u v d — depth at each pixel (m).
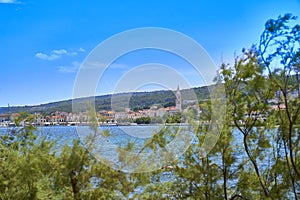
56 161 6.35
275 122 6.44
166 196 6.61
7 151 6.45
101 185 6.34
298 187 6.42
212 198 6.61
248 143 6.51
